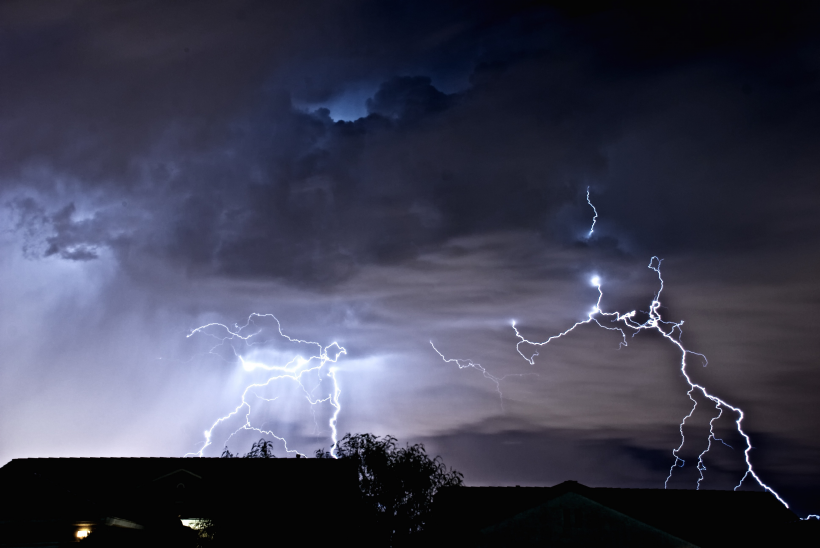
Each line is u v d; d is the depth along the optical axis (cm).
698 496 2814
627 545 2398
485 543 2394
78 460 2716
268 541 1956
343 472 2312
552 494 2477
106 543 1689
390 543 2219
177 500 2389
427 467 2350
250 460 2522
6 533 1652
